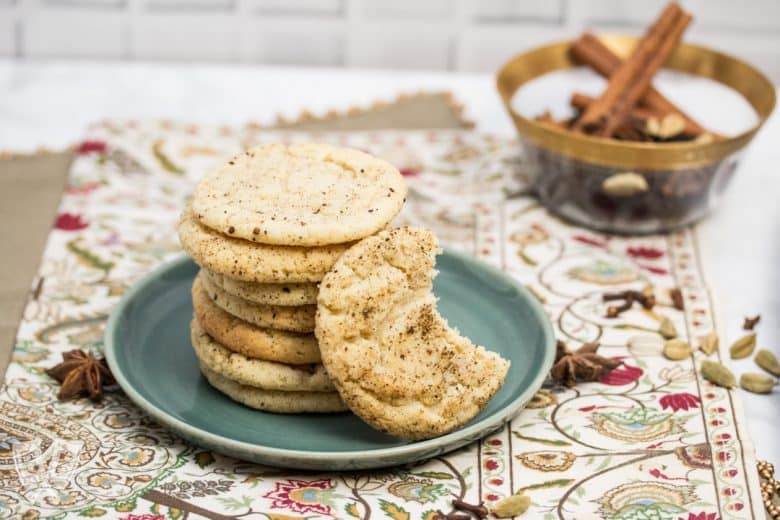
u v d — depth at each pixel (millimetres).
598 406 781
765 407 786
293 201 767
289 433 754
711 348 815
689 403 781
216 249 752
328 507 720
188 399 773
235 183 783
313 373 760
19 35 1320
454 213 940
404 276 745
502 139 1027
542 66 987
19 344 816
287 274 746
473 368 750
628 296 857
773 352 819
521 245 909
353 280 739
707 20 1297
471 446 755
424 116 1052
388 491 730
